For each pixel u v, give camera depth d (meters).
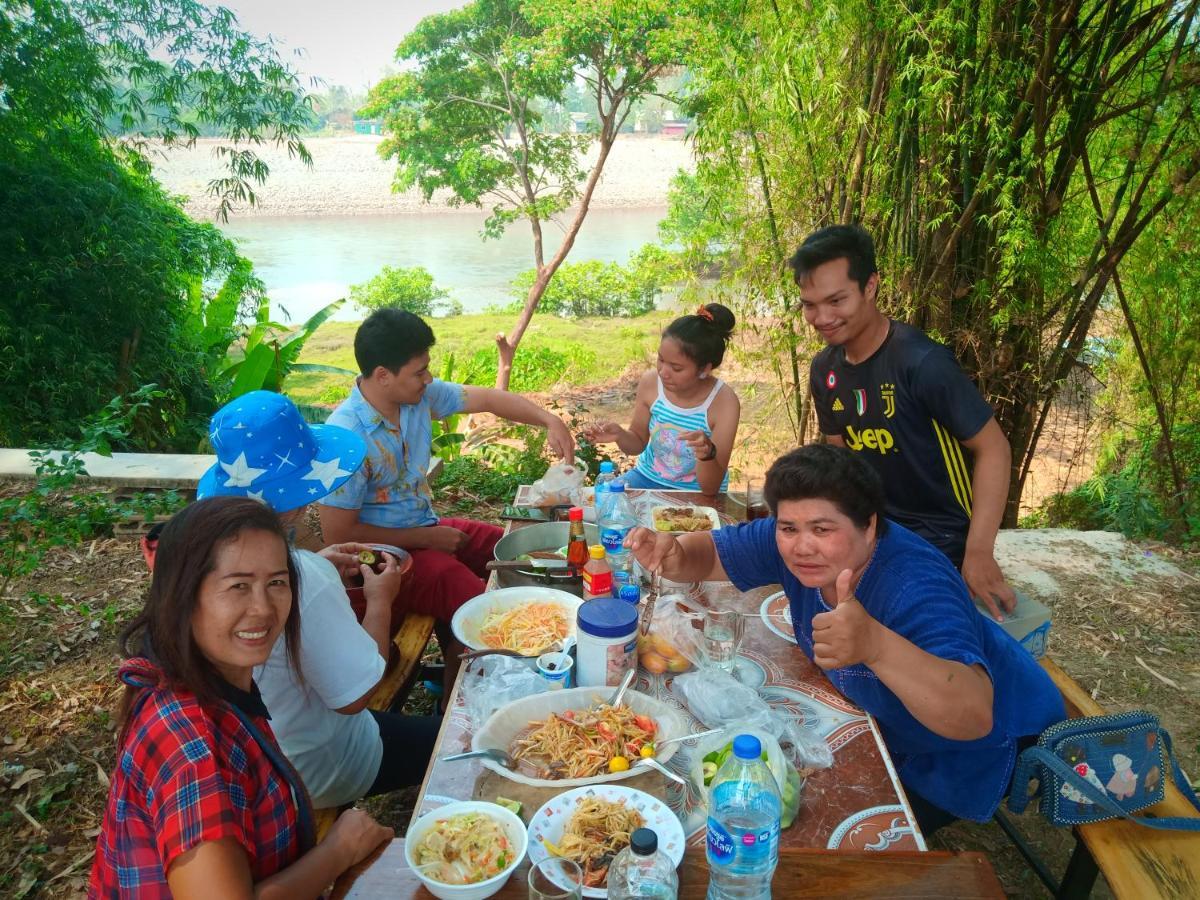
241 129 8.93
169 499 4.54
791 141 4.61
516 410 3.73
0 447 6.95
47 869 2.71
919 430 2.69
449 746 1.93
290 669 2.00
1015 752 2.10
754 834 1.40
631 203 50.09
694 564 2.45
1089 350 5.22
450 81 16.95
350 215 46.34
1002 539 5.10
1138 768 2.08
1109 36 3.88
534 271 23.91
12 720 3.36
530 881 1.42
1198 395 5.44
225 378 9.67
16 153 7.37
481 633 2.42
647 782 1.76
